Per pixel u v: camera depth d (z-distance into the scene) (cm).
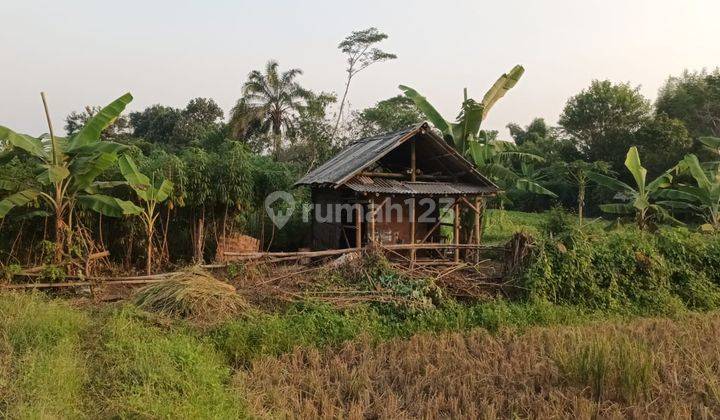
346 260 970
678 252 1059
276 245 1622
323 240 1439
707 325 791
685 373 608
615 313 913
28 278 858
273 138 2794
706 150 2930
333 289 875
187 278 810
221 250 1312
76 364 533
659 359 617
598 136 3988
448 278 963
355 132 2733
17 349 575
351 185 1141
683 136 3100
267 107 2780
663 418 492
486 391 546
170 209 1212
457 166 1286
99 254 984
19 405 435
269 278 931
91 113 1333
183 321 717
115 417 453
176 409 449
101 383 509
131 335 623
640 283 990
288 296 852
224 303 777
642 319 857
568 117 4197
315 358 629
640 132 3322
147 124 3825
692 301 1011
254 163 1545
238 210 1337
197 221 1295
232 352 643
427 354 655
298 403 516
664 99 3934
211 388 505
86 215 1104
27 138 900
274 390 534
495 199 2105
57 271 853
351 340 700
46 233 1030
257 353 640
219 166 1271
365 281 899
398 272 926
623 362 556
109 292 907
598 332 718
